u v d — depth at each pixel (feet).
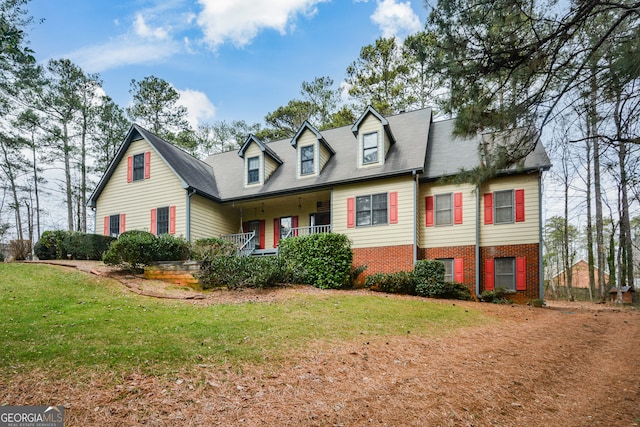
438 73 18.52
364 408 13.04
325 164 56.95
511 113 18.16
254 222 63.57
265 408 12.78
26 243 54.44
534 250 44.88
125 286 35.47
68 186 89.66
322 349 19.58
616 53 15.17
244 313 26.78
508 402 14.10
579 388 15.99
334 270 41.83
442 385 15.44
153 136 60.80
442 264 42.16
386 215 49.21
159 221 56.59
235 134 118.32
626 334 27.02
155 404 12.60
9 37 18.19
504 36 16.71
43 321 22.52
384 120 51.03
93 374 14.49
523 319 31.53
